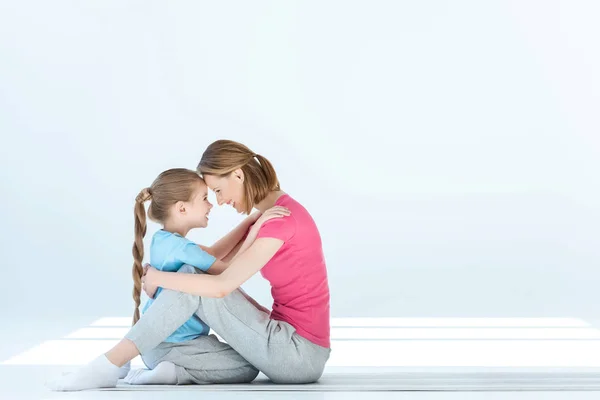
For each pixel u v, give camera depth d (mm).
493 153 7555
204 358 2910
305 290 2939
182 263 2967
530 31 7617
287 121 7629
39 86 7316
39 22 7324
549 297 6305
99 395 2633
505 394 2709
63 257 7160
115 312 5789
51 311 5801
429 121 7602
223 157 2926
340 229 7547
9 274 6961
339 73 7645
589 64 7562
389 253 7406
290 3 7605
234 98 7613
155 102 7480
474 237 7441
